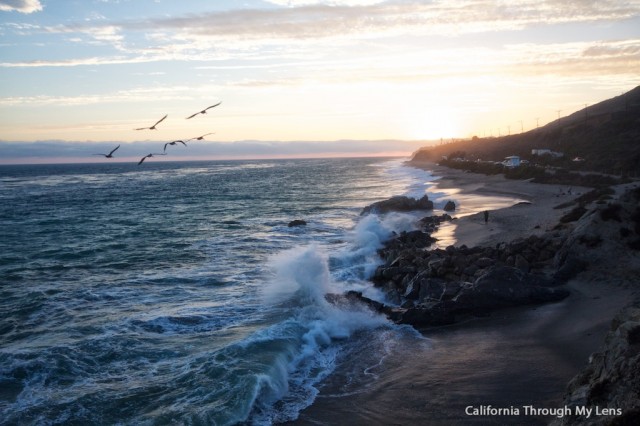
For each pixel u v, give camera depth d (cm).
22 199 7756
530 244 2700
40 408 1312
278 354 1589
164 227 4603
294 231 4275
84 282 2605
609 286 2073
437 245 3372
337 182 11162
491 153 14638
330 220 4969
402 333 1872
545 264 2470
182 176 15362
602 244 2325
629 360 935
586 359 1469
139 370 1530
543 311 1936
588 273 2211
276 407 1358
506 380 1416
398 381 1479
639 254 2252
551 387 1344
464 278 2302
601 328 1661
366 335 1864
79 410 1301
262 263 2998
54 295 2355
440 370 1528
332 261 2964
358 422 1274
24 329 1895
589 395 959
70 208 6406
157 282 2586
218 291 2392
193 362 1559
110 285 2536
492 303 2003
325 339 1803
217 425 1228
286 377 1514
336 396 1414
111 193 8844
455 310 1977
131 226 4691
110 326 1909
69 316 2044
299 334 1788
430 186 8831
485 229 3722
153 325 1922
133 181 12762
